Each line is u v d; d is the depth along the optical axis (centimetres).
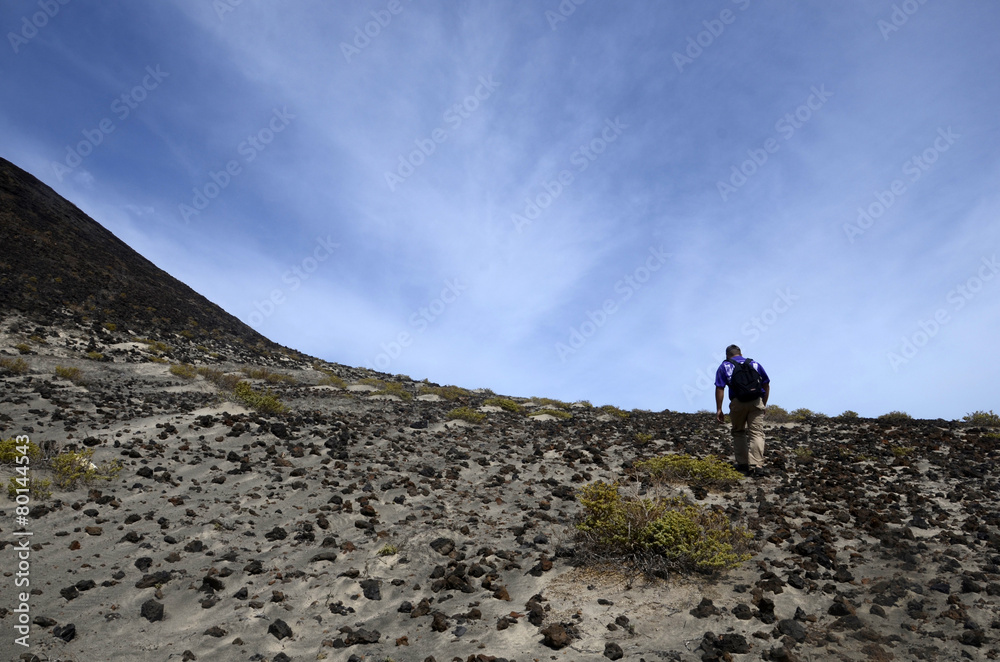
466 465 1037
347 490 829
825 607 443
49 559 552
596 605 468
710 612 439
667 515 570
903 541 565
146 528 654
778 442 1235
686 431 1466
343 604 492
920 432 1238
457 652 401
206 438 1097
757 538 602
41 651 393
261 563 561
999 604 421
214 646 414
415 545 623
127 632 430
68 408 1277
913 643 380
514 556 590
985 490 751
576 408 2367
